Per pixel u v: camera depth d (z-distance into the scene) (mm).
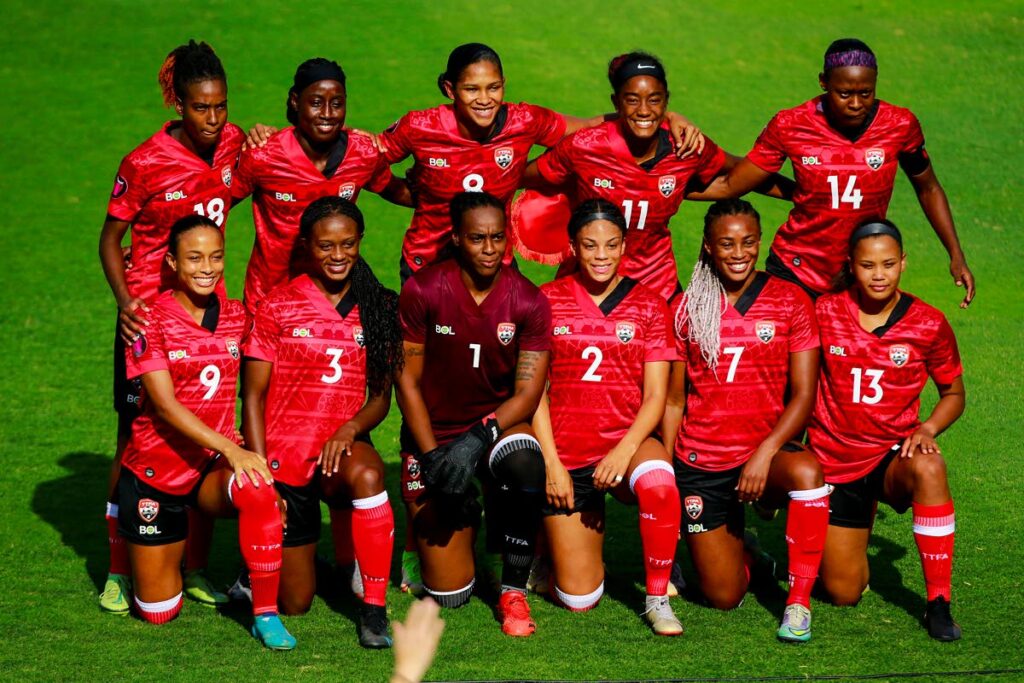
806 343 22344
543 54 61812
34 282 42219
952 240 25672
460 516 22156
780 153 25000
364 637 20875
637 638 21266
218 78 22562
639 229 25094
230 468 21172
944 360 22391
